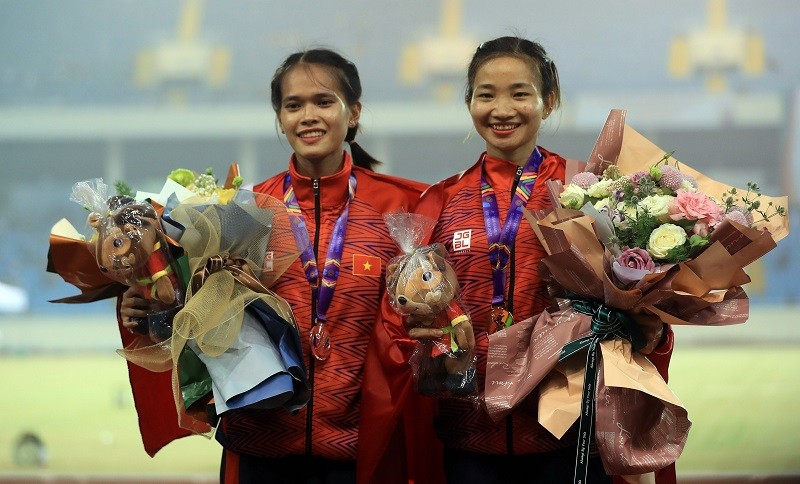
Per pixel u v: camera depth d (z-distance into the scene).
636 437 6.12
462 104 23.55
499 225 6.59
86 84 24.53
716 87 23.33
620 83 23.44
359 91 7.10
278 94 6.91
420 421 6.74
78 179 24.58
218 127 24.44
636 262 5.88
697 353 18.47
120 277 6.06
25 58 24.50
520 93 6.63
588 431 6.01
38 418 14.01
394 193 6.97
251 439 6.47
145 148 24.50
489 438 6.37
